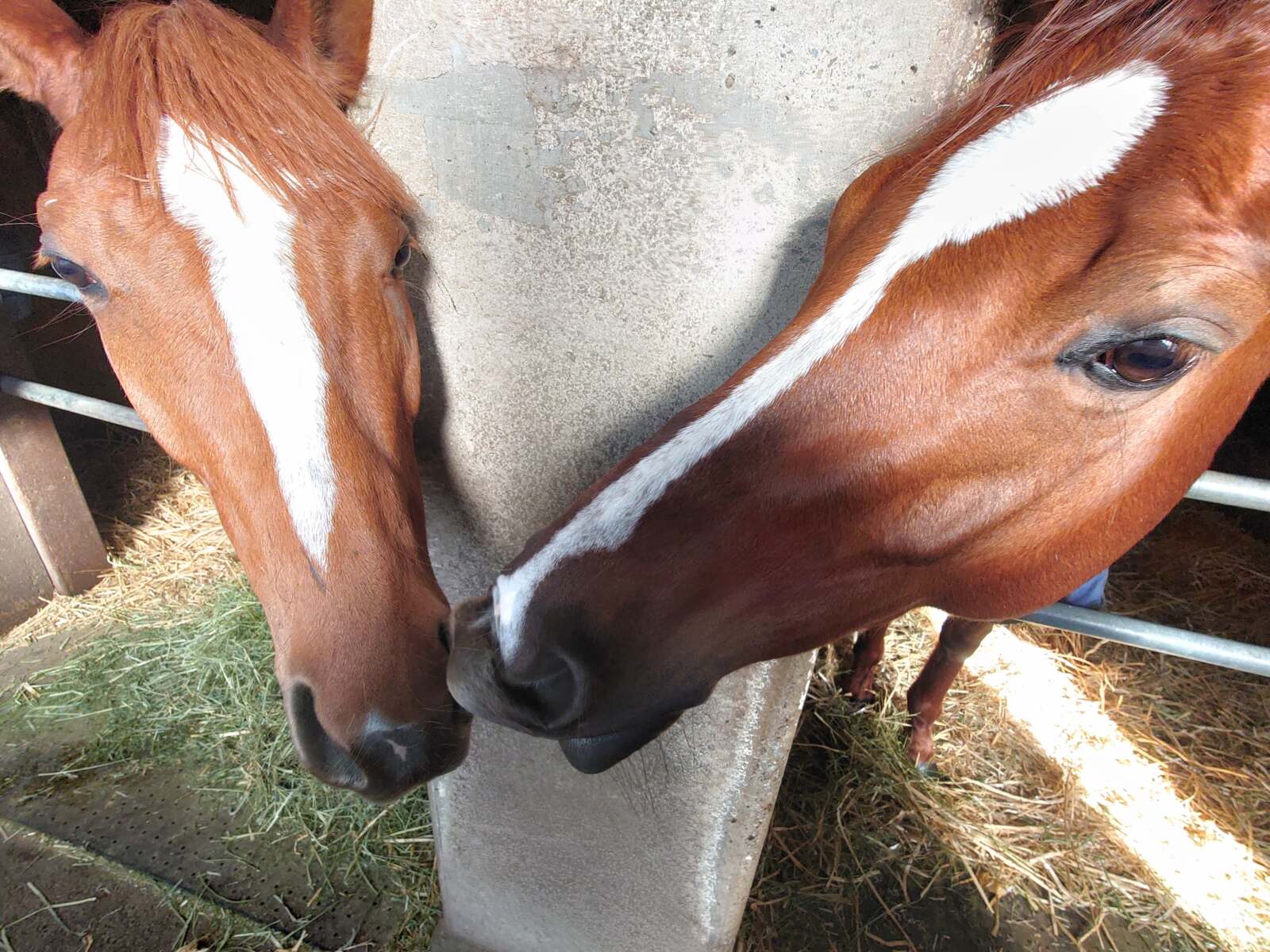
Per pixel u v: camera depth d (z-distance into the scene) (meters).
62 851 1.77
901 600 0.84
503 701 0.72
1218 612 2.68
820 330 0.69
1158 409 0.72
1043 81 0.66
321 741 0.90
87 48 0.93
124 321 0.88
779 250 0.82
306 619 0.90
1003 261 0.62
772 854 1.79
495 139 0.84
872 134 0.74
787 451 0.69
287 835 1.81
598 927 1.50
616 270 0.88
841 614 0.81
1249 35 0.59
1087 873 1.80
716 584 0.72
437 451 1.14
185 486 3.15
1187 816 1.95
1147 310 0.57
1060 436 0.68
